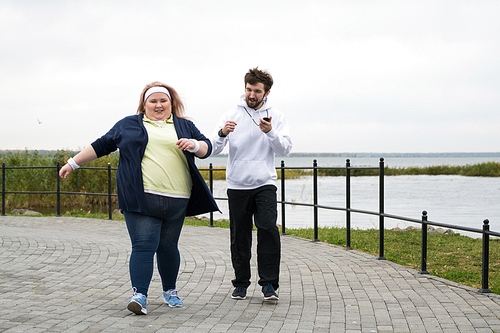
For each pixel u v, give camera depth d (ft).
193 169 12.99
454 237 28.48
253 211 14.57
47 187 50.37
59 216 34.71
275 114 14.73
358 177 135.95
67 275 17.22
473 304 13.56
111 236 26.13
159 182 12.42
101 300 13.97
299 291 15.28
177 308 13.21
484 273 14.96
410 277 16.90
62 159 51.62
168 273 13.39
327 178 127.34
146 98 13.11
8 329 10.84
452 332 11.23
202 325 11.56
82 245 23.15
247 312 12.89
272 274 14.03
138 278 12.27
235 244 14.46
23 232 26.76
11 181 49.29
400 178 126.00
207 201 13.56
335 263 19.45
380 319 12.26
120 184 12.38
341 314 12.72
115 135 12.71
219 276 17.46
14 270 17.72
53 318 11.85
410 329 11.48
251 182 14.11
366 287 15.64
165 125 13.07
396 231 30.60
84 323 11.48
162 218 12.66
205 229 29.78
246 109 14.49
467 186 87.40
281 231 28.89
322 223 37.93
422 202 55.11
